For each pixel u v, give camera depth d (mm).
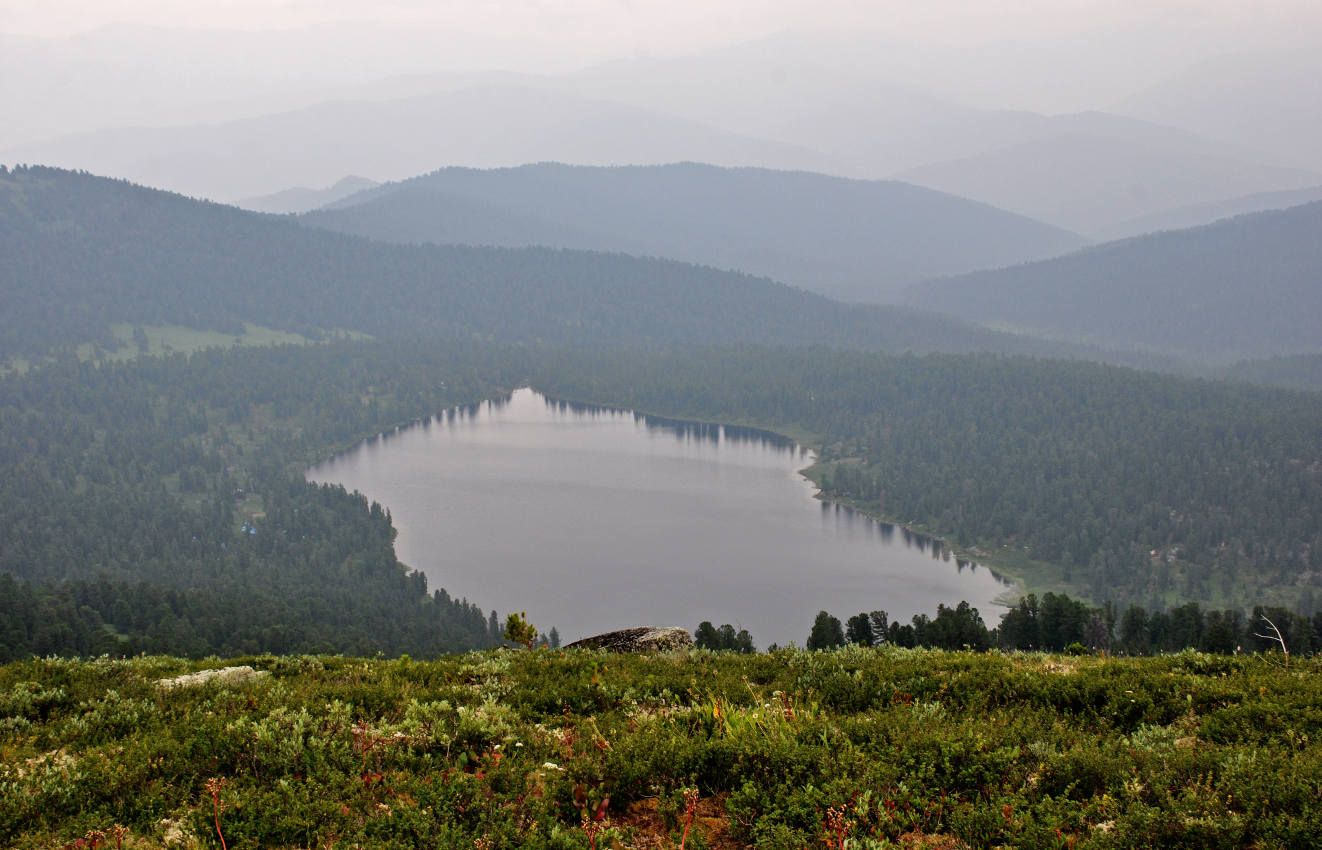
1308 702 11195
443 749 10414
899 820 8359
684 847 8117
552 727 11625
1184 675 13383
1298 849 7512
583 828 8188
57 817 8445
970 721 10867
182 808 8664
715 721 11008
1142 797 8695
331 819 8367
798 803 8625
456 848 7762
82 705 12117
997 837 8109
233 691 13000
